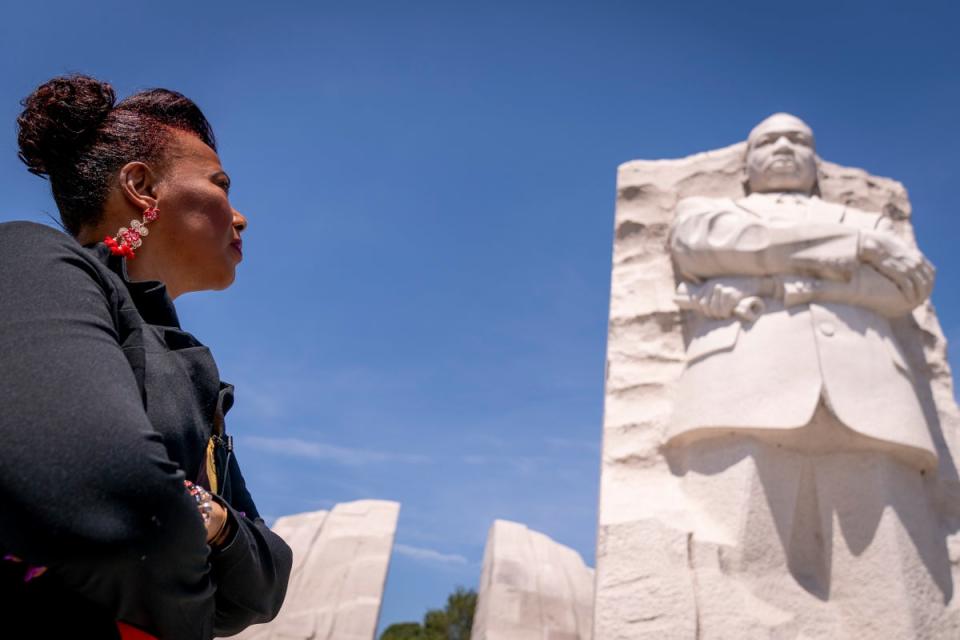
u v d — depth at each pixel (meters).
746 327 4.93
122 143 1.37
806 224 4.99
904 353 5.50
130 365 1.11
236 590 1.25
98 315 1.04
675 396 5.16
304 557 7.59
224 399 1.37
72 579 0.91
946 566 4.59
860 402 4.56
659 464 4.95
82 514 0.86
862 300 4.93
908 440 4.54
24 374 0.91
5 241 1.06
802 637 4.20
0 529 0.86
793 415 4.51
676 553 4.39
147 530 0.90
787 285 4.89
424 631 16.42
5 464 0.86
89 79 1.41
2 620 0.93
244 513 1.54
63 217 1.38
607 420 5.24
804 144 5.91
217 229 1.42
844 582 4.38
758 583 4.32
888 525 4.41
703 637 4.15
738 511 4.46
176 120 1.46
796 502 4.56
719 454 4.67
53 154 1.36
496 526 7.71
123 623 0.98
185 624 1.02
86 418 0.90
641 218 6.12
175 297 1.44
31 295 1.00
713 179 6.16
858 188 6.21
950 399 5.47
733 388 4.70
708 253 5.14
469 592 16.73
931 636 4.23
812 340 4.73
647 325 5.60
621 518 4.62
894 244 4.98
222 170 1.48
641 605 4.27
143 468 0.90
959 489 5.02
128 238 1.33
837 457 4.62
